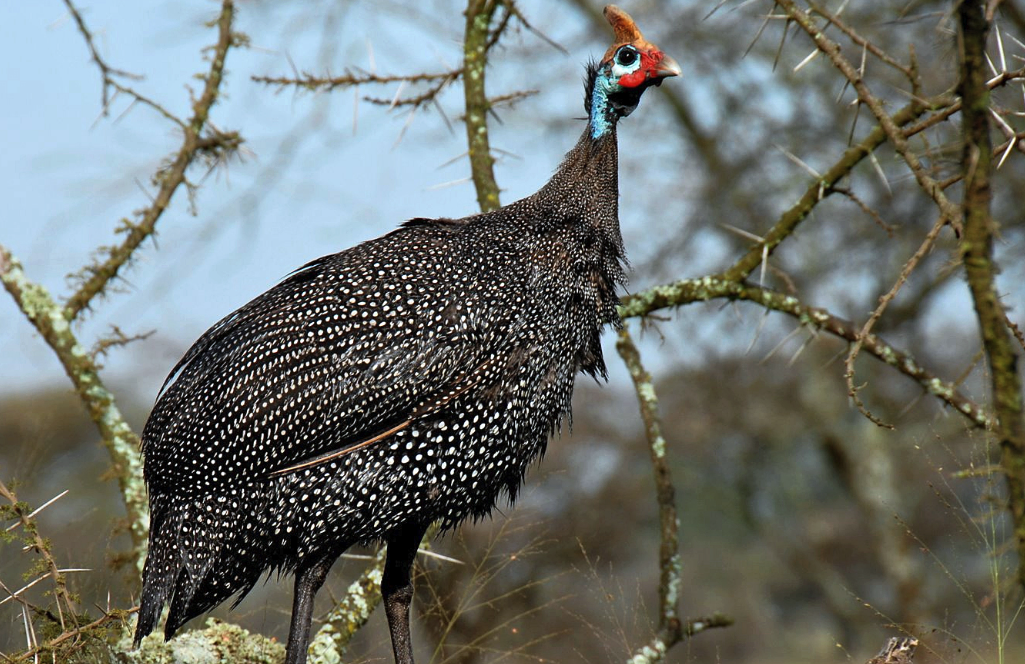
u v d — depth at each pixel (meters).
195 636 8.38
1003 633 7.17
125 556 9.16
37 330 10.13
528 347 7.99
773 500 27.53
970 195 4.66
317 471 7.63
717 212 21.97
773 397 24.88
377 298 7.77
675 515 10.06
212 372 7.80
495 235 8.19
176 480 7.74
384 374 7.66
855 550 26.50
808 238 21.66
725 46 21.80
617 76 8.68
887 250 20.53
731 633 27.48
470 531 12.30
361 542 7.85
